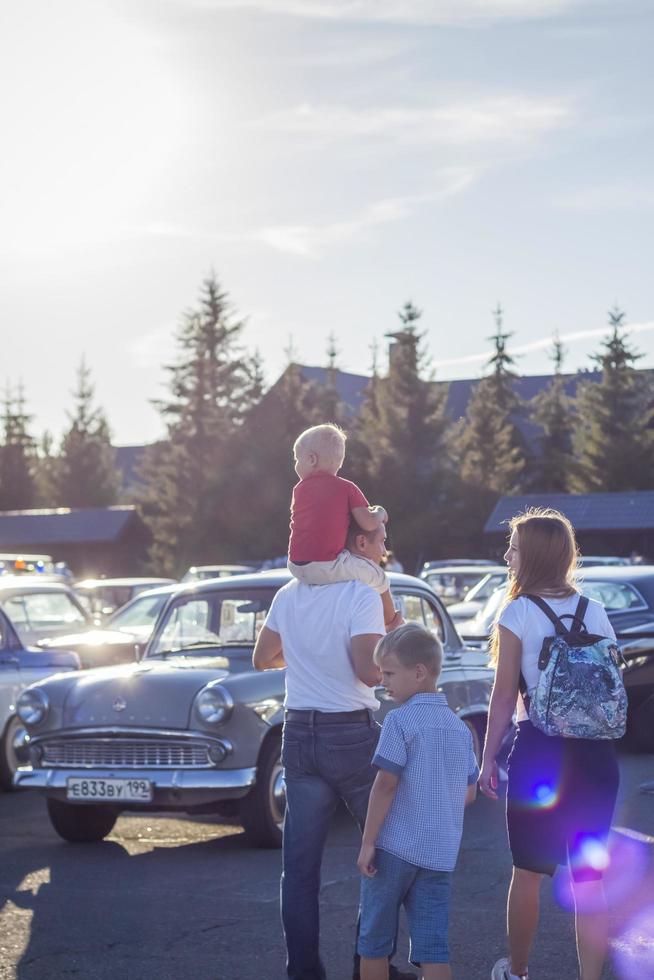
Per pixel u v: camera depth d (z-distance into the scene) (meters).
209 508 81.56
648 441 86.12
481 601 27.61
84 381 117.19
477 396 96.31
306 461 6.53
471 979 6.72
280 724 10.18
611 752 5.93
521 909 6.00
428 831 5.50
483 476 88.31
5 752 13.69
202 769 9.97
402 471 79.31
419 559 78.81
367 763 6.27
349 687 6.30
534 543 6.15
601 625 6.06
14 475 120.06
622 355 87.88
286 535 80.75
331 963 7.12
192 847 10.46
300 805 6.34
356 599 6.32
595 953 5.79
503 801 12.19
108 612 27.55
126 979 6.84
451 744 5.57
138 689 10.23
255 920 7.98
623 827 10.59
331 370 102.00
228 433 85.81
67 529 91.81
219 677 10.24
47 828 11.59
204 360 91.00
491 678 12.12
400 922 7.96
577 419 99.62
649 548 72.44
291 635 6.39
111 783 10.09
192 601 11.48
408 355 83.88
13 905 8.45
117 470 123.06
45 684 10.63
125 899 8.58
